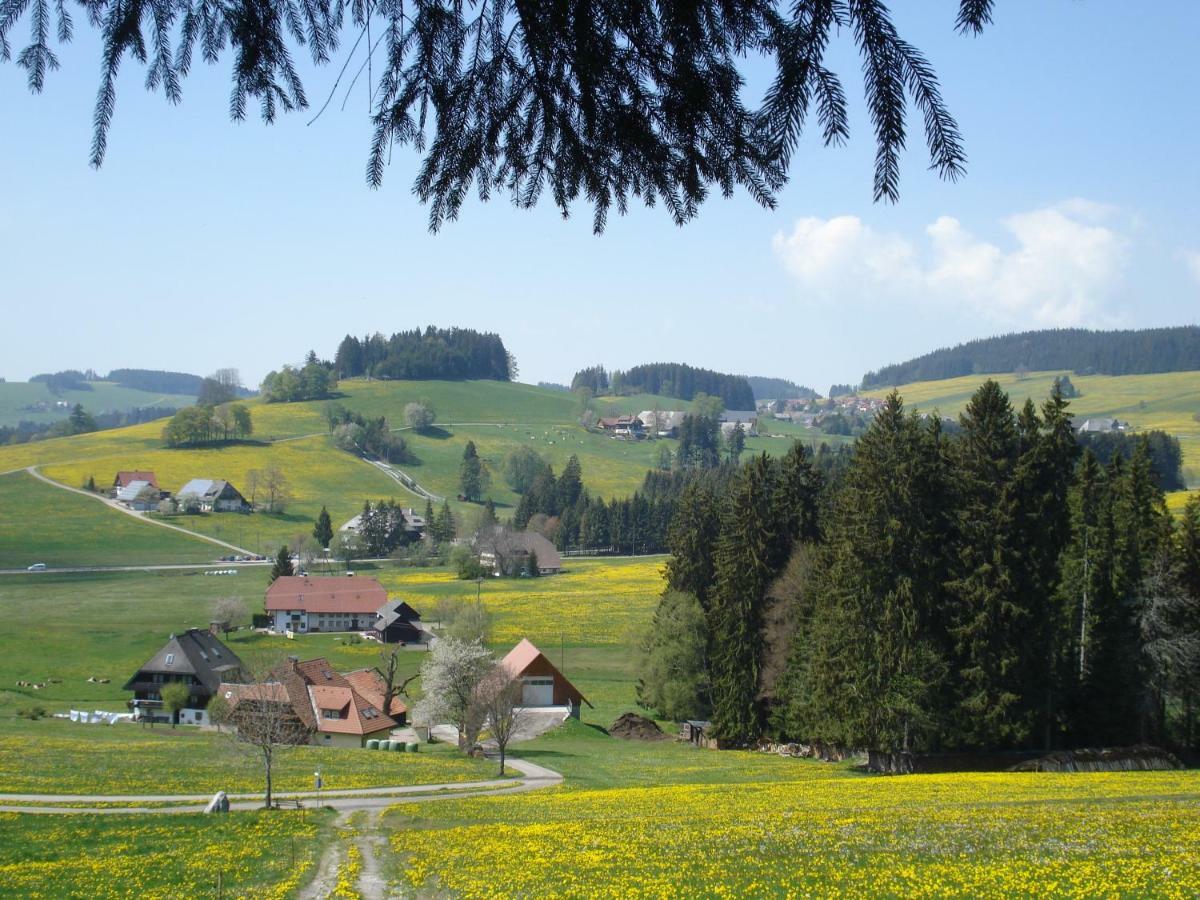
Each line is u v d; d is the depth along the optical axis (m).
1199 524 54.00
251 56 7.46
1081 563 51.78
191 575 141.88
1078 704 50.62
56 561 147.38
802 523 64.19
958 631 47.28
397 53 7.27
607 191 7.88
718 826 29.25
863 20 5.39
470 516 184.38
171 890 24.27
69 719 69.38
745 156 7.00
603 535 185.38
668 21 6.38
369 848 30.06
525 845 28.22
